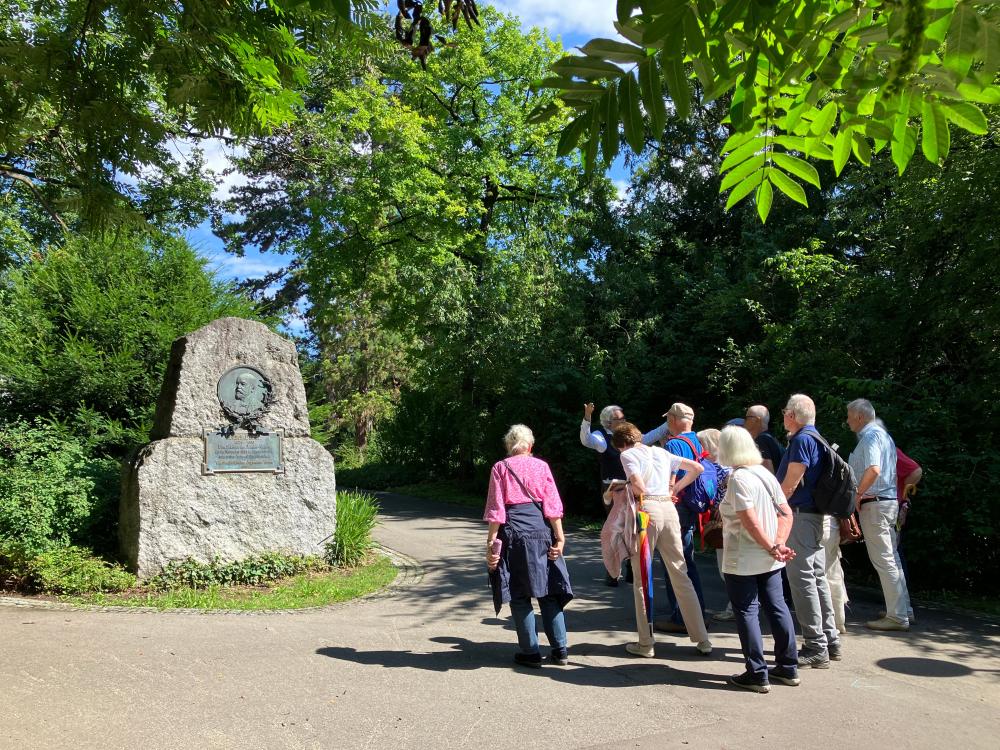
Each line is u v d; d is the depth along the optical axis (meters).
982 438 7.61
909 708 4.27
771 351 11.70
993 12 1.59
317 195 23.61
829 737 3.85
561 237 17.52
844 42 1.85
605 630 5.93
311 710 4.10
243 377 7.96
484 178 18.53
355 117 16.81
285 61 3.68
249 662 4.89
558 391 14.43
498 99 17.92
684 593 5.22
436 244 17.31
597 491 13.73
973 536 7.40
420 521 12.87
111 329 10.00
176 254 10.99
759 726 3.98
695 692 4.49
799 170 2.12
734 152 2.19
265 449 8.02
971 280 8.37
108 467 8.48
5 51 3.31
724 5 1.64
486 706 4.21
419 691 4.44
